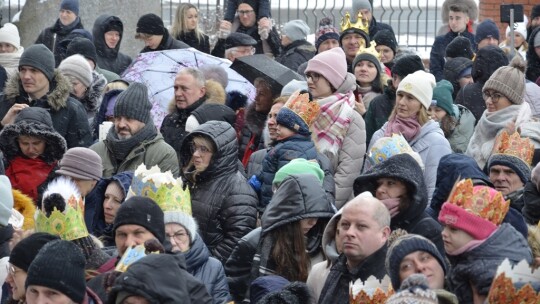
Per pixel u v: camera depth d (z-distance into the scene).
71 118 19.30
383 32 23.67
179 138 19.02
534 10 25.48
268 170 16.50
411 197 13.53
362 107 19.08
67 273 11.34
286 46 24.31
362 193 12.98
